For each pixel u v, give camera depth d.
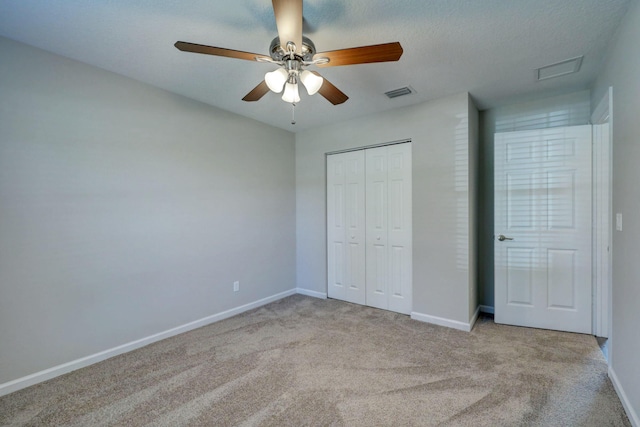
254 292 3.55
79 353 2.23
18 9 1.64
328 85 2.00
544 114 2.98
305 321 3.11
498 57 2.16
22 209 1.99
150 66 2.29
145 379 2.07
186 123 2.88
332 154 3.85
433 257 3.00
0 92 1.90
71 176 2.19
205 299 3.04
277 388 1.96
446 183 2.92
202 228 3.02
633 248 1.63
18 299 1.97
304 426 1.62
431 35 1.89
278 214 3.88
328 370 2.16
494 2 1.60
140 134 2.56
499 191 2.99
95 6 1.62
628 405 1.65
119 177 2.44
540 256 2.85
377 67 2.31
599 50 2.07
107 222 2.37
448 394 1.87
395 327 2.92
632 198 1.64
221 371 2.17
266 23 1.77
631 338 1.64
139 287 2.56
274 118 3.53
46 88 2.07
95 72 2.30
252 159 3.54
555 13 1.69
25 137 2.00
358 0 1.57
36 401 1.84
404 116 3.17
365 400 1.82
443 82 2.58
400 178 3.32
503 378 2.02
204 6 1.63
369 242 3.56
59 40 1.95
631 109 1.65
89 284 2.28
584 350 2.40
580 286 2.73
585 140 2.69
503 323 2.99
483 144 3.29
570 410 1.71
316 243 3.97
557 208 2.79
